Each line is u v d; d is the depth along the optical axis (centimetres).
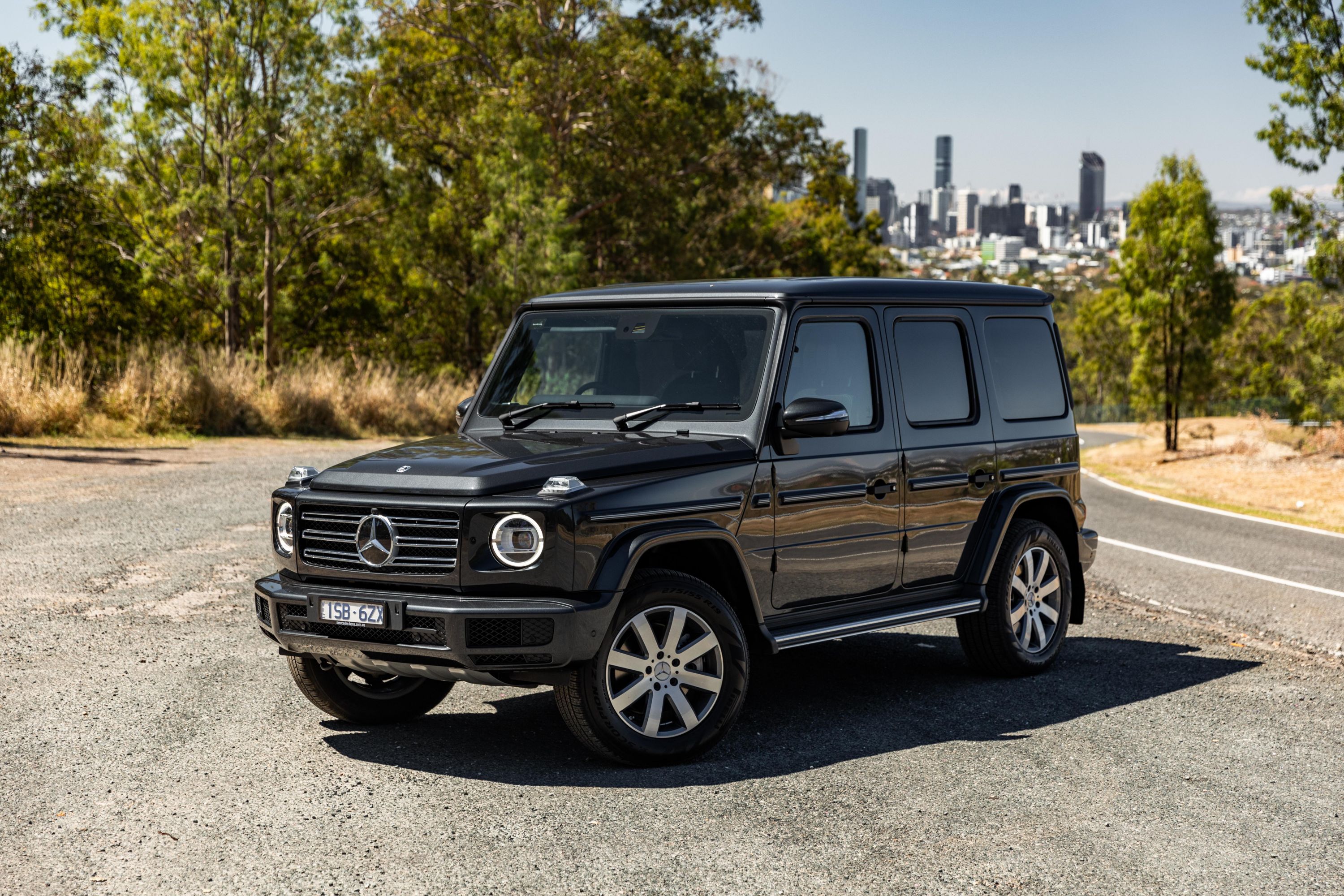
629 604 513
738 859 423
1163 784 517
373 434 2431
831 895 394
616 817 463
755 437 573
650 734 522
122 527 1141
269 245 3625
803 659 775
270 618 540
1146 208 3147
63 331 3131
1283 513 1838
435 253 4275
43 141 3145
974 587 689
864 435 630
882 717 627
